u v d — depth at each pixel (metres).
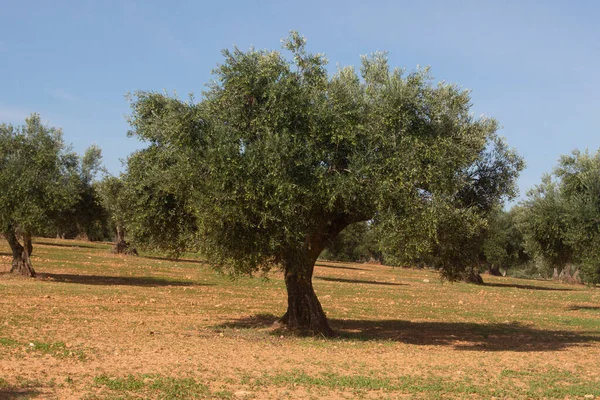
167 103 15.77
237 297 30.23
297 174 14.72
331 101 15.33
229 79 15.20
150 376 11.20
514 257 71.56
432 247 15.78
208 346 15.13
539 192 31.31
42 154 29.16
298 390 10.68
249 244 14.80
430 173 14.40
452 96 16.53
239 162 14.29
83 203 34.69
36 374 10.98
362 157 14.77
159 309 23.08
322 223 16.88
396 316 26.53
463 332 21.97
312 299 18.45
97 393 9.85
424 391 10.92
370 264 97.06
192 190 14.79
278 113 14.80
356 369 12.81
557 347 18.52
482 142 16.53
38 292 25.73
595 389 11.59
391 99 15.14
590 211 27.02
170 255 18.31
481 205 18.20
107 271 40.50
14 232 30.70
